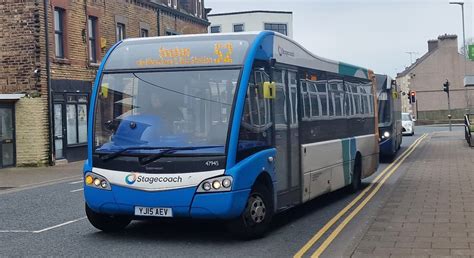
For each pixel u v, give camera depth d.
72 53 23.94
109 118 8.22
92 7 25.44
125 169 7.87
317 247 7.71
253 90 8.16
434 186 12.89
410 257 6.61
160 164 7.72
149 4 31.00
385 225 8.49
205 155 7.63
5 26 22.05
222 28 67.19
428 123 68.31
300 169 9.80
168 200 7.62
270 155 8.53
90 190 8.08
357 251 6.93
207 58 8.14
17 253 7.58
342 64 12.49
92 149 8.18
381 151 21.00
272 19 66.94
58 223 9.80
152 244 8.00
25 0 21.86
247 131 7.98
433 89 78.56
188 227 9.23
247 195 7.84
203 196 7.55
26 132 21.92
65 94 23.36
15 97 21.72
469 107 77.38
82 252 7.56
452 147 26.28
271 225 9.44
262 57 8.45
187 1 37.34
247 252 7.45
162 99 8.10
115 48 8.68
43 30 22.14
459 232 7.89
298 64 9.92
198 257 7.20
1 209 11.74
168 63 8.27
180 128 7.88
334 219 9.91
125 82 8.33
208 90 7.96
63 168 21.22
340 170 11.98
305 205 11.63
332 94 11.71
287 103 9.36
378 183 14.91
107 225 8.73
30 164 21.89
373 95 15.17
